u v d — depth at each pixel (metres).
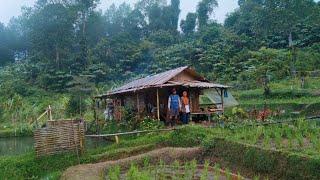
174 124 19.86
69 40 61.88
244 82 44.12
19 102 41.31
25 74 60.62
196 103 22.89
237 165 13.33
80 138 15.25
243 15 71.62
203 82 22.36
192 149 15.35
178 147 16.25
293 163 11.12
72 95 42.28
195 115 22.25
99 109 34.69
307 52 50.25
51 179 12.91
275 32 57.50
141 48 69.06
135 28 86.12
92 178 12.59
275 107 30.42
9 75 61.38
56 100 45.84
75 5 65.00
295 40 56.25
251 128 17.19
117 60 66.50
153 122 19.41
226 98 28.11
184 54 62.91
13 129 31.77
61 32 60.84
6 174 13.83
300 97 33.59
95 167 14.02
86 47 65.56
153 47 71.31
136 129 19.69
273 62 46.03
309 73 43.22
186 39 80.38
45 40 60.78
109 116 26.89
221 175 12.84
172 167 14.19
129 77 61.31
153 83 20.94
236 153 13.64
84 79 45.81
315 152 11.49
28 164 14.27
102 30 78.12
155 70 60.81
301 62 46.22
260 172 12.23
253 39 61.09
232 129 17.77
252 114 23.03
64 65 61.50
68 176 12.92
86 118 32.06
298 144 13.41
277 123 18.36
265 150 12.36
